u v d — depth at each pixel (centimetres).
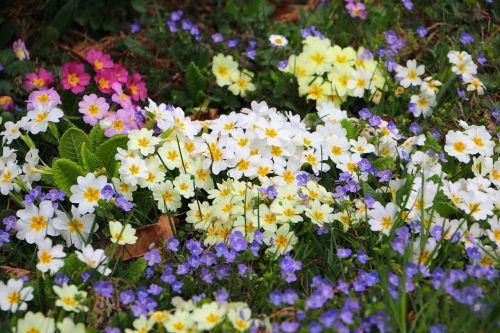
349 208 95
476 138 100
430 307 83
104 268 89
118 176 99
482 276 87
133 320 87
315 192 96
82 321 86
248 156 97
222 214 94
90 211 93
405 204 92
